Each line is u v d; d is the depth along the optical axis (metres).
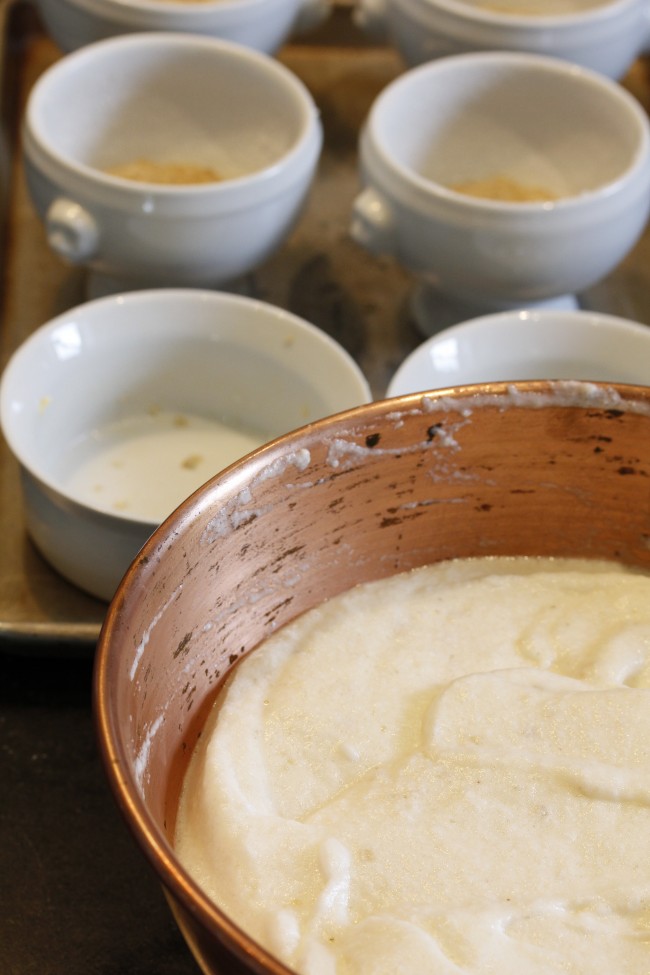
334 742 0.63
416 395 0.64
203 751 0.63
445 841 0.59
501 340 0.77
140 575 0.56
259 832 0.58
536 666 0.65
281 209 0.83
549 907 0.56
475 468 0.66
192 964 0.67
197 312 0.78
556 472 0.66
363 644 0.65
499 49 0.91
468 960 0.54
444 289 0.84
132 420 0.80
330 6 0.98
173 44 0.87
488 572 0.68
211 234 0.81
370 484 0.65
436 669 0.65
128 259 0.82
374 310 0.89
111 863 0.69
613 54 0.92
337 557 0.66
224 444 0.80
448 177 0.90
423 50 0.93
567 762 0.62
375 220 0.82
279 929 0.54
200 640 0.63
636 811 0.60
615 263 0.84
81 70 0.86
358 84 1.02
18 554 0.77
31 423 0.75
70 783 0.71
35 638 0.73
